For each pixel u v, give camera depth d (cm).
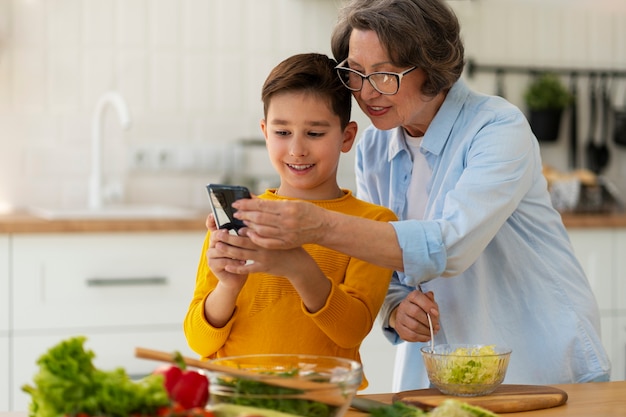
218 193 127
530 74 372
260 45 352
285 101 149
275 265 132
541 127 366
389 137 181
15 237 266
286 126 150
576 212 337
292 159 151
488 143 153
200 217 290
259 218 126
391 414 114
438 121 164
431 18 151
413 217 175
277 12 353
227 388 107
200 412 101
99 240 272
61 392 95
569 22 375
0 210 331
